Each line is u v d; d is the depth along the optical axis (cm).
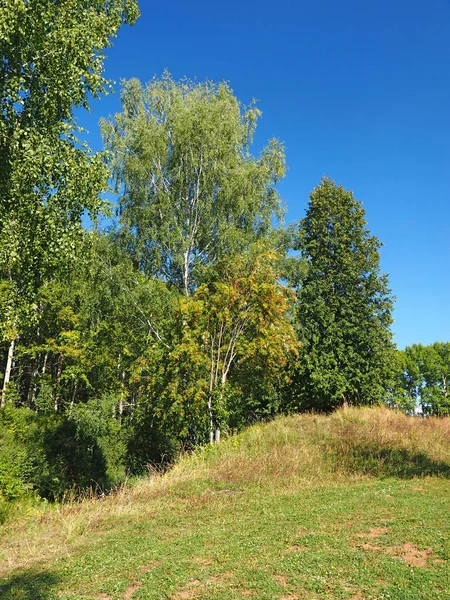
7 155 1062
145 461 2347
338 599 523
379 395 3012
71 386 3484
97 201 1192
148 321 2244
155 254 2339
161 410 1955
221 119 2498
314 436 1784
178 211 2419
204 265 2370
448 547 662
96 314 2392
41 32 1068
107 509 1075
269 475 1335
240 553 697
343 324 3092
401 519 829
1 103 1029
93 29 1190
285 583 575
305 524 841
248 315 1970
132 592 588
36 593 598
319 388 2970
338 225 3322
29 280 1161
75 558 736
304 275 2725
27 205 1071
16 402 3091
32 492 1585
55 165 1062
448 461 1455
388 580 567
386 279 3231
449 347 6112
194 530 862
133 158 2394
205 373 1931
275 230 2602
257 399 3130
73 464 1973
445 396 5938
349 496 1070
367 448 1608
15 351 3181
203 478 1317
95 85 1152
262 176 2520
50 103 1102
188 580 605
